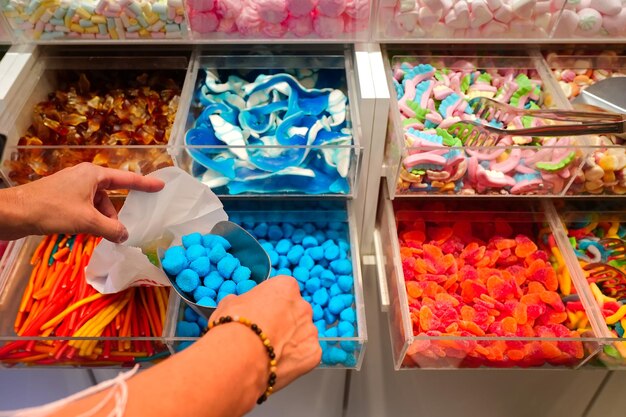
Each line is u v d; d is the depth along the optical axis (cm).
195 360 54
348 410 128
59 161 105
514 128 112
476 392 124
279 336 64
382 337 126
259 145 104
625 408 128
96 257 99
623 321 105
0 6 106
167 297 106
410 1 106
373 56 113
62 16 106
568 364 102
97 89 125
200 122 113
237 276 98
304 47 120
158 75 125
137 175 93
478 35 112
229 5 105
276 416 126
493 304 108
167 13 105
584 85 122
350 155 104
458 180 105
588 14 109
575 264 112
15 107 109
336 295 109
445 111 114
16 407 126
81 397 50
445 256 115
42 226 83
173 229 102
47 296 108
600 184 107
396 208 123
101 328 102
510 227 123
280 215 120
